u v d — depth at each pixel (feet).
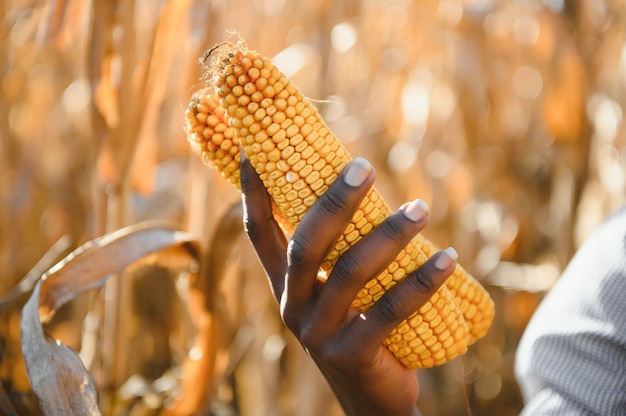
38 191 5.03
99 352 2.88
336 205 1.60
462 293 1.88
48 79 5.00
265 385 4.03
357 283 1.66
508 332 4.96
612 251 1.88
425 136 4.62
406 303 1.66
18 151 4.72
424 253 1.82
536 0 5.08
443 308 1.77
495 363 4.86
